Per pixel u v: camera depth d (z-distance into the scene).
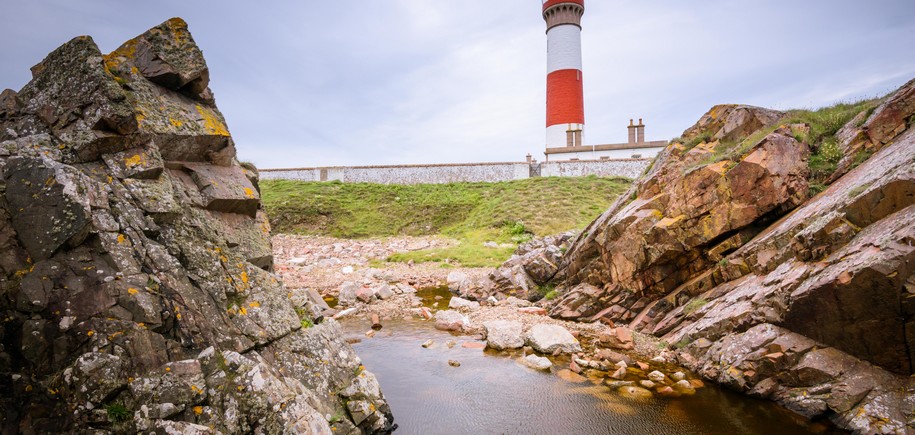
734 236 13.04
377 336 14.25
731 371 9.68
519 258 20.86
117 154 7.03
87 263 5.77
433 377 10.91
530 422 8.72
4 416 4.96
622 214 15.70
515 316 16.14
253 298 7.66
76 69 7.08
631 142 49.72
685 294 13.59
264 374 6.35
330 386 7.74
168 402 5.48
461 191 44.78
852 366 8.42
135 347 5.56
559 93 52.66
